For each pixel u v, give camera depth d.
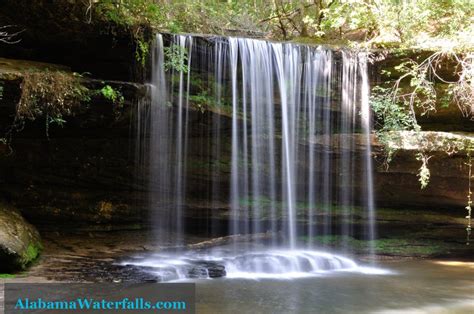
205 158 10.85
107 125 9.30
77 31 8.55
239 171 11.00
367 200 11.67
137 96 8.93
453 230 11.73
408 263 10.63
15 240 7.54
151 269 8.12
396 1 12.03
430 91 10.53
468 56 10.27
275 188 11.30
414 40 11.26
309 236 11.66
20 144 9.83
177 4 12.72
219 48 10.45
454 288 8.38
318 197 11.45
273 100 10.88
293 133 11.03
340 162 11.26
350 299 7.50
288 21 15.93
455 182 10.86
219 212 11.13
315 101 11.08
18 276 7.00
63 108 8.19
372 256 11.04
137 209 10.95
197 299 7.01
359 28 13.30
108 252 9.30
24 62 8.44
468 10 11.26
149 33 9.49
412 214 11.83
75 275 7.35
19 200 10.05
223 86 10.55
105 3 8.55
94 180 10.56
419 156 10.58
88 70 9.34
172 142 10.34
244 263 9.22
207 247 10.36
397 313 6.84
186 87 10.23
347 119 11.19
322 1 14.50
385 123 10.85
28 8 8.02
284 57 10.92
